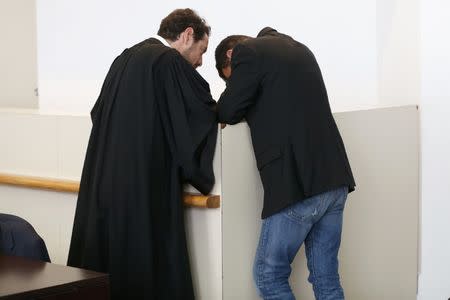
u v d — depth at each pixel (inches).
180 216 106.7
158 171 106.7
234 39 116.3
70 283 74.4
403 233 148.9
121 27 191.8
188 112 106.0
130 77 107.4
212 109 107.2
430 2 146.3
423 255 152.4
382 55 156.9
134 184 105.3
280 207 104.6
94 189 108.3
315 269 113.8
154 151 106.1
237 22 177.5
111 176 106.9
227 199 107.9
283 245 107.2
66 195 127.8
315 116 108.6
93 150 111.3
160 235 106.5
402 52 152.9
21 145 135.3
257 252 110.2
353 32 161.0
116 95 108.6
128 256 105.4
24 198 134.6
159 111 107.0
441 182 149.2
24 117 134.3
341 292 114.9
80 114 130.7
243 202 111.2
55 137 129.6
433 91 148.0
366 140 137.4
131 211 105.3
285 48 109.3
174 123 105.9
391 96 156.0
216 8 179.8
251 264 113.5
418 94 149.7
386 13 155.3
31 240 89.2
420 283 152.9
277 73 106.6
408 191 148.8
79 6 192.7
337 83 164.4
